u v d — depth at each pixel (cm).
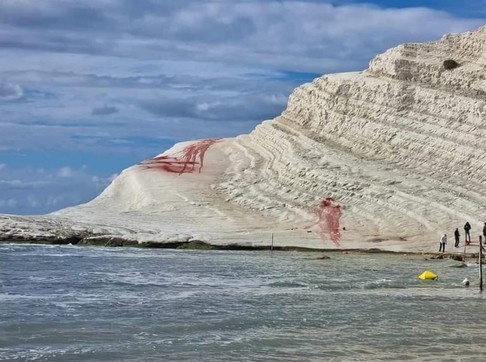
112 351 1841
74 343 1941
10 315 2333
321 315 2533
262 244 5856
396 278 3884
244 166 9012
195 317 2411
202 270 4094
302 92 9612
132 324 2242
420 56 8650
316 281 3647
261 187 8244
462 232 6353
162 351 1856
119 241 5906
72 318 2319
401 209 6956
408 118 8169
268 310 2616
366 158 8112
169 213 7550
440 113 7962
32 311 2434
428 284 3659
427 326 2359
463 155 7438
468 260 5272
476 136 7475
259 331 2191
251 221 7238
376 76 8888
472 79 8031
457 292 3347
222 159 9469
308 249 5772
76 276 3594
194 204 7838
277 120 9756
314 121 9144
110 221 6881
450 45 8694
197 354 1834
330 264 4659
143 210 7688
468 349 1978
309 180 7844
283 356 1838
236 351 1884
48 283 3278
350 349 1944
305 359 1806
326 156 8219
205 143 10062
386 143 8144
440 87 8225
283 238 6194
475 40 8488
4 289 3034
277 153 8925
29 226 6156
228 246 5803
